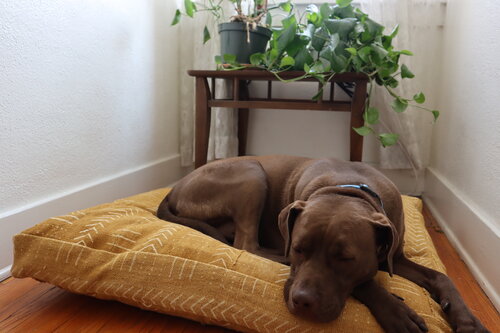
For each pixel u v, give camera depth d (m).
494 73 1.77
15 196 1.67
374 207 1.32
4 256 1.62
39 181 1.80
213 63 2.93
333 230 1.15
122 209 1.75
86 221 1.52
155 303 1.31
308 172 1.67
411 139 2.83
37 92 1.74
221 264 1.33
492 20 1.83
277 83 3.10
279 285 1.27
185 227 1.59
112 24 2.26
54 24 1.82
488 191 1.77
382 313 1.16
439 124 2.82
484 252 1.71
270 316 1.21
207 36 2.64
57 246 1.42
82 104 2.06
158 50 2.80
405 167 2.95
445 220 2.42
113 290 1.34
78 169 2.07
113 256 1.39
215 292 1.27
